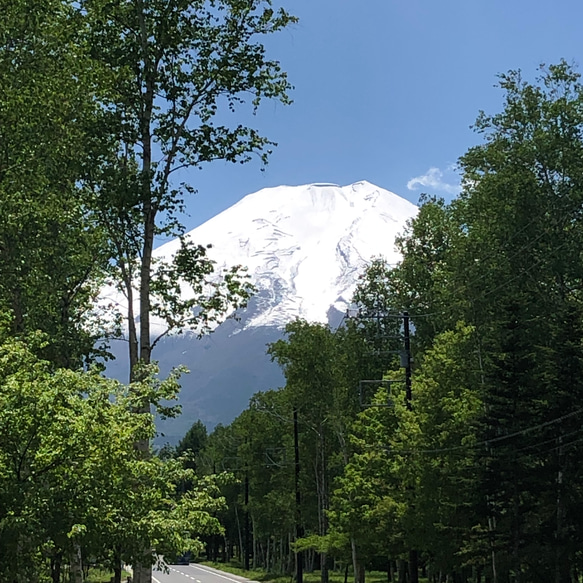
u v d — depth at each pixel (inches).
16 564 491.8
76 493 500.1
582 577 1546.5
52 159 906.1
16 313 933.2
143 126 901.8
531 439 1207.6
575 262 1507.1
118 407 553.6
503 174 1584.6
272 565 3636.8
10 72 903.1
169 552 637.3
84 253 1017.5
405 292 2139.5
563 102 1587.1
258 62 897.5
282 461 2876.5
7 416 481.4
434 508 1261.1
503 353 1261.1
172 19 875.4
